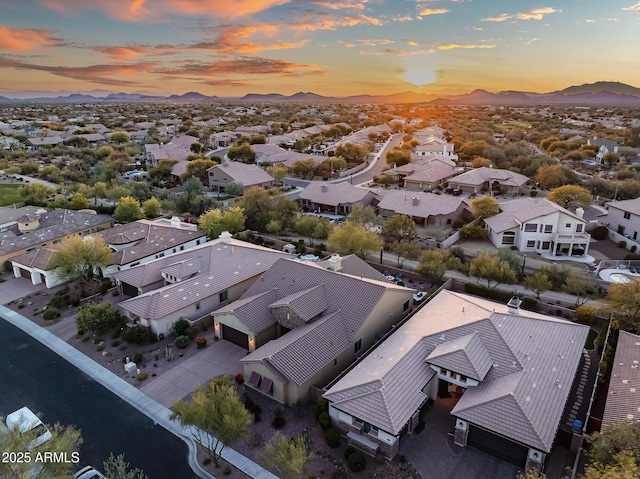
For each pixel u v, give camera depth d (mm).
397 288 42844
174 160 122438
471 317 37281
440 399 33844
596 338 42219
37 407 33969
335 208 88438
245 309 40562
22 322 46969
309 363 34062
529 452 26406
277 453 24422
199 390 28172
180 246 63531
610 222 72688
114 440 30781
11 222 74375
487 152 128125
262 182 106312
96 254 53219
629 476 19234
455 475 27078
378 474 27266
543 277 49219
